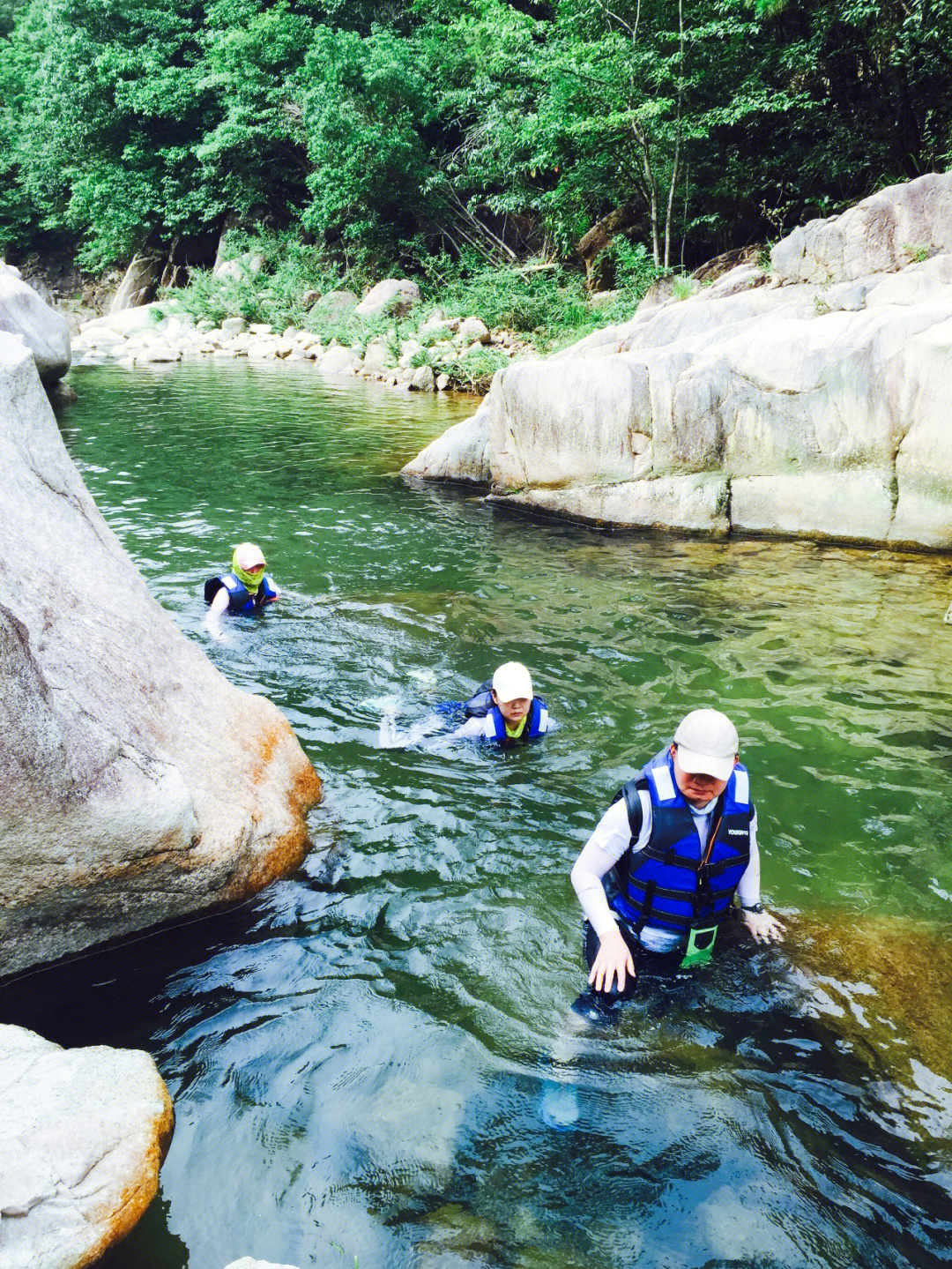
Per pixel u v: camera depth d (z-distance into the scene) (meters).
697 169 18.81
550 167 20.78
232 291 29.94
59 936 3.08
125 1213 2.20
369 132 25.70
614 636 6.32
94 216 35.22
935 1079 2.72
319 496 10.54
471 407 17.72
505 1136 2.54
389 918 3.45
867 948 3.26
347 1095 2.67
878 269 11.12
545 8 25.58
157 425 14.85
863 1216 2.32
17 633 2.80
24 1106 2.30
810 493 8.77
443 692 5.45
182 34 32.84
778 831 4.00
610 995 3.02
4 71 39.94
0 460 3.57
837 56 16.33
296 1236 2.24
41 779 2.79
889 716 5.07
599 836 3.00
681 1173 2.44
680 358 9.38
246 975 3.15
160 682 3.68
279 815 3.75
